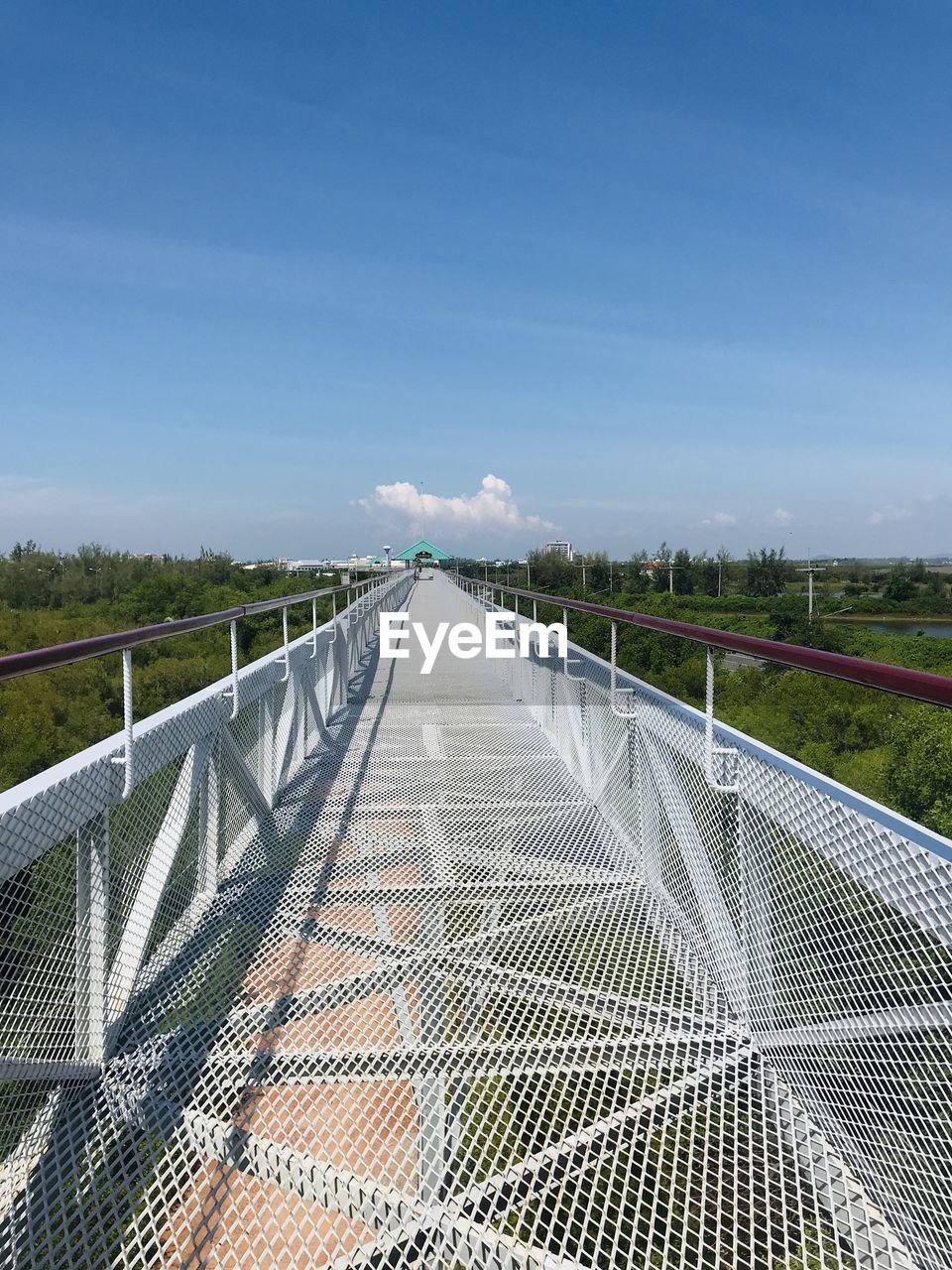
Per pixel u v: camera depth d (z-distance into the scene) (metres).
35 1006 1.68
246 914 2.76
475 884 3.00
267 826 3.64
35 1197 1.58
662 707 2.79
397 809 3.90
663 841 2.81
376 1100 1.85
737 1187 1.58
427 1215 1.54
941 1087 1.32
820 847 1.67
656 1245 1.47
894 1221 1.46
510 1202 1.57
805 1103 1.76
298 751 4.73
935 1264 1.35
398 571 25.41
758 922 2.00
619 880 3.04
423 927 2.67
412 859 3.25
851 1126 1.59
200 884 2.85
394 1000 2.24
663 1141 1.72
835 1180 1.59
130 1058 1.99
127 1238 1.51
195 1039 2.06
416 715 6.48
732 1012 2.16
